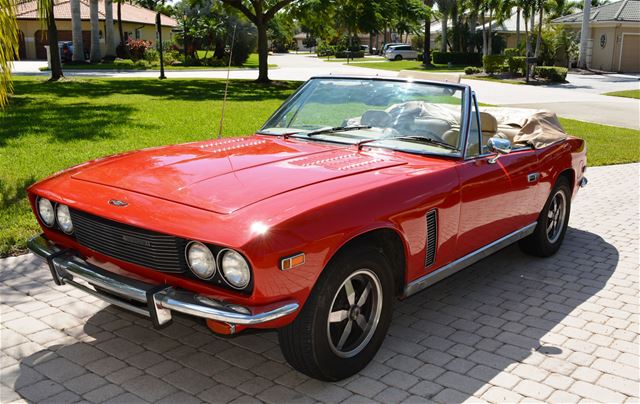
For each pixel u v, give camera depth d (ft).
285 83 87.92
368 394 10.78
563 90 92.48
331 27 93.81
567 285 16.55
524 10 115.85
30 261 16.88
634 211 24.85
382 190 11.10
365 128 14.24
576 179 19.01
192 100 59.62
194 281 9.93
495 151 14.06
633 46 140.46
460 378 11.44
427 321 14.02
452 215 12.76
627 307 15.10
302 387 10.95
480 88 93.45
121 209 10.32
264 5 93.09
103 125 39.93
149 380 11.05
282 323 9.78
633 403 10.74
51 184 11.98
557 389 11.16
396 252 11.99
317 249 9.77
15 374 11.11
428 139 13.60
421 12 89.04
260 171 11.60
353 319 11.18
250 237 9.12
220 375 11.29
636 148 40.47
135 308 10.50
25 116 43.70
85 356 11.84
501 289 16.15
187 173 11.62
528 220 16.57
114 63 131.23
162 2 89.40
